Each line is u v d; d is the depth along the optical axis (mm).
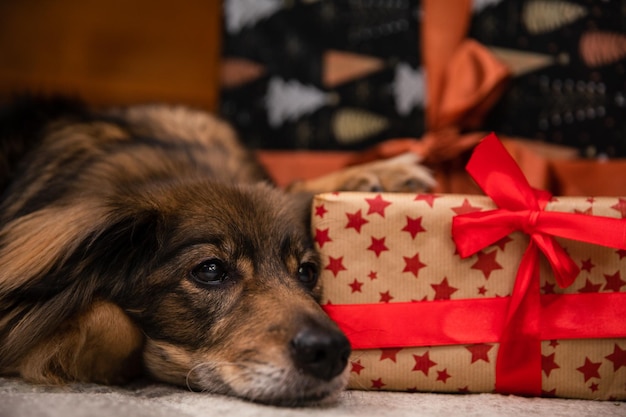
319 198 573
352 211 569
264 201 609
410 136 782
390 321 565
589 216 545
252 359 529
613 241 542
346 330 568
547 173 711
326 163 792
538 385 560
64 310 553
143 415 476
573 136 746
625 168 730
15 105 803
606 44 742
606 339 557
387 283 567
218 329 553
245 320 545
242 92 806
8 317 560
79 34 1054
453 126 742
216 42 1084
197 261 560
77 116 770
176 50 1075
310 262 597
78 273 557
